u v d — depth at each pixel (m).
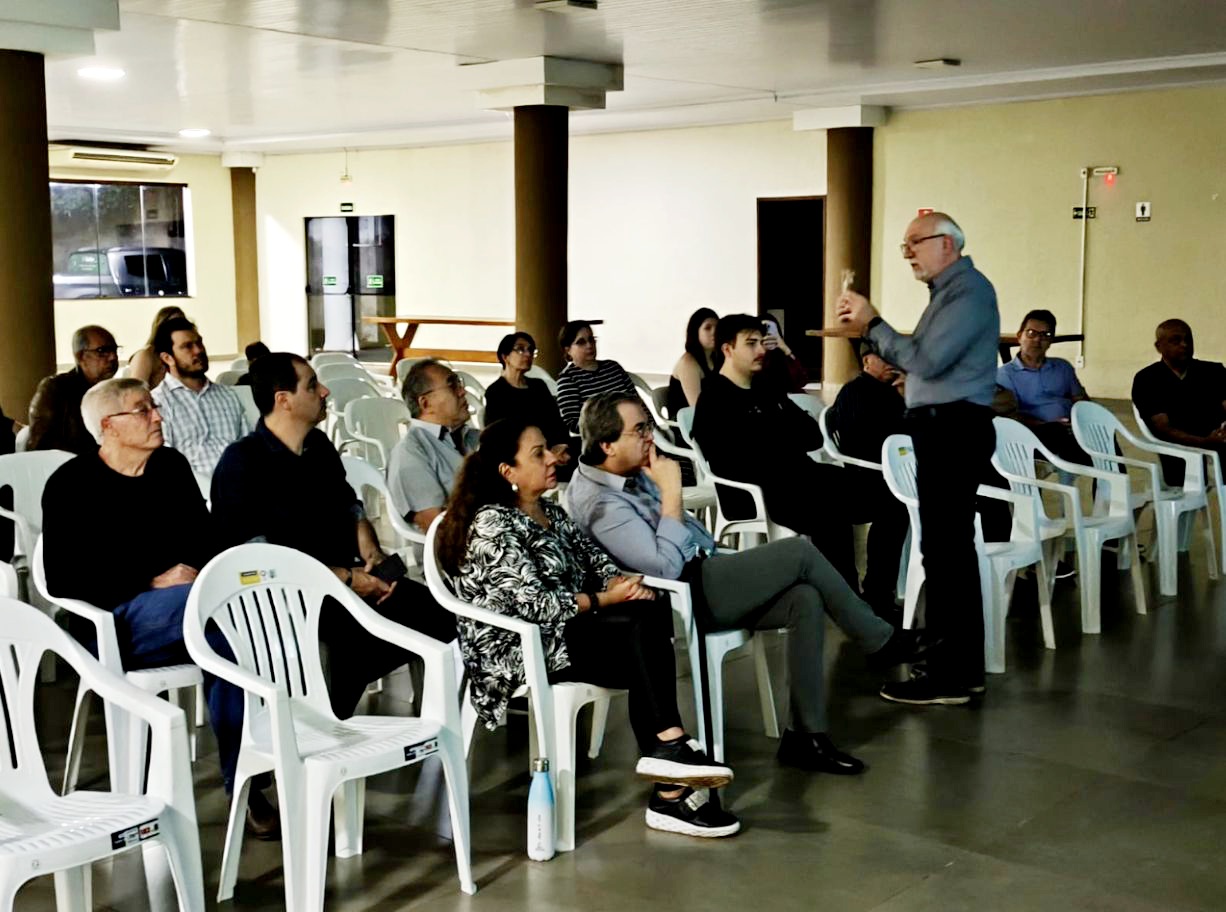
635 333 15.59
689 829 3.37
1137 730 4.14
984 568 4.72
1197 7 7.93
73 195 16.91
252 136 16.77
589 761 3.93
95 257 17.17
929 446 4.29
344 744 3.00
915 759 3.90
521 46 9.40
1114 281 12.02
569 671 3.33
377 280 17.78
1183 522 6.58
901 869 3.17
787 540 3.84
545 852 3.23
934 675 4.38
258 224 18.61
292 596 3.20
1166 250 11.66
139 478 3.67
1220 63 10.05
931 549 4.35
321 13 7.90
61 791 3.57
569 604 3.35
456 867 3.20
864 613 3.88
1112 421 6.27
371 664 3.65
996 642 4.75
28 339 7.50
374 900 3.03
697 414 5.19
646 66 10.48
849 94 12.11
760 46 9.40
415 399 4.66
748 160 14.40
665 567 3.70
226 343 18.52
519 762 3.90
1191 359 6.63
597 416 3.79
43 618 2.75
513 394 6.35
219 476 3.85
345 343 18.17
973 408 4.25
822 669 3.82
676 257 15.12
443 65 10.38
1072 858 3.23
